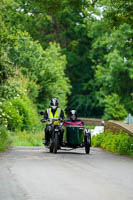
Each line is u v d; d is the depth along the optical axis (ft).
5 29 147.54
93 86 440.45
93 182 55.93
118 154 114.93
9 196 45.19
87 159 93.45
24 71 239.50
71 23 441.27
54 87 251.60
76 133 115.75
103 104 419.95
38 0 144.36
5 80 144.25
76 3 144.36
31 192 47.34
